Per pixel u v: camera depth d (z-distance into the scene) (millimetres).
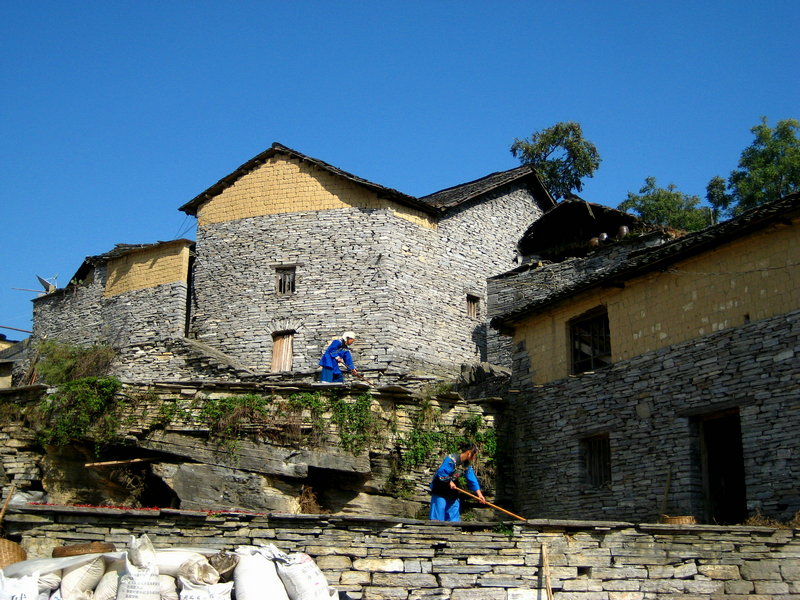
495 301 26281
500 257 28734
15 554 9875
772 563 11109
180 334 25875
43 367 26203
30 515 10617
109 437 15656
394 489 16219
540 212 31281
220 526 10758
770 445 13211
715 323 14680
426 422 16969
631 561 11016
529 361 19000
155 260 27438
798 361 13125
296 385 16359
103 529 10672
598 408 16703
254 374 23469
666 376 15398
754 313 14031
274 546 9898
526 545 10930
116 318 27562
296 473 15680
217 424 15961
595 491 16219
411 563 10617
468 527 10953
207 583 9156
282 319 25094
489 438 17703
